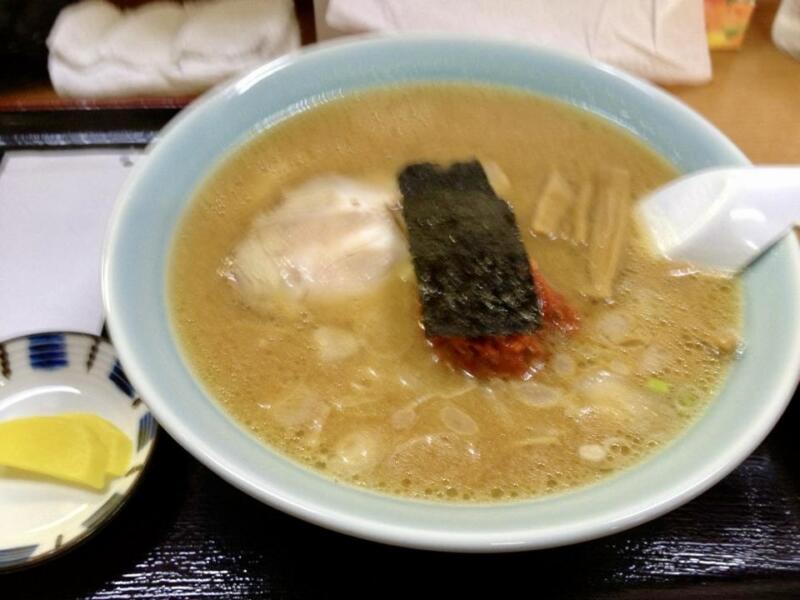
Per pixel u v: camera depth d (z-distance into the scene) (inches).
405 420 9.6
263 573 9.5
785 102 16.3
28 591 9.3
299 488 8.0
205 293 10.7
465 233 10.1
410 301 10.8
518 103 13.7
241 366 10.0
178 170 11.5
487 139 13.2
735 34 17.1
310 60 13.1
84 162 14.1
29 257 12.7
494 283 9.8
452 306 9.7
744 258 10.9
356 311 10.7
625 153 12.9
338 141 13.1
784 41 17.4
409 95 13.7
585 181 12.5
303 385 9.9
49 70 15.9
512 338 9.9
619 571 9.6
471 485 9.0
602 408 9.7
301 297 10.8
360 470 9.1
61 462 9.9
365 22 15.8
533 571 9.6
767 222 10.9
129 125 14.7
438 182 11.0
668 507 8.0
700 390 9.8
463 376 10.1
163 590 9.3
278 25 16.5
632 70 16.1
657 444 9.3
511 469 9.1
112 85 15.8
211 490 10.1
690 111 12.6
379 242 11.2
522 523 7.8
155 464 10.3
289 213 11.7
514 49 13.6
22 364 11.1
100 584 9.4
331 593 9.4
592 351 10.3
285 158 12.8
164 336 9.8
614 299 10.9
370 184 12.3
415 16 15.9
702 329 10.4
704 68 16.1
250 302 10.7
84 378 11.1
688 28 16.2
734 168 11.4
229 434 8.8
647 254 11.4
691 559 9.7
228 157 12.4
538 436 9.5
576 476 9.0
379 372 10.1
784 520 10.1
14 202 13.4
